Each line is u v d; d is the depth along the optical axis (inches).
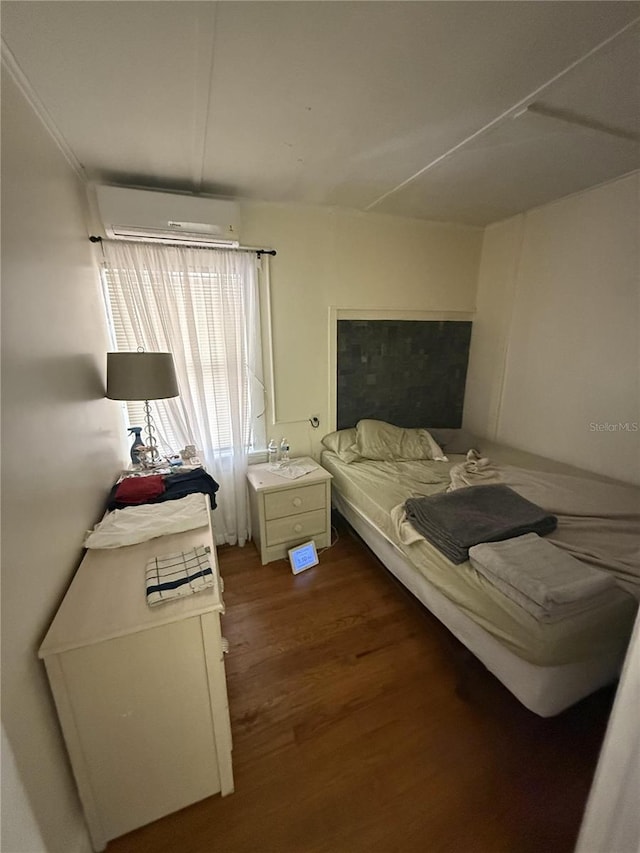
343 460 101.5
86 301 64.8
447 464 99.0
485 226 115.2
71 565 45.5
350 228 100.5
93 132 56.6
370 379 114.0
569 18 38.5
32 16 35.5
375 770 47.3
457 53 43.3
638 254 79.8
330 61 43.8
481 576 52.4
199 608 38.4
